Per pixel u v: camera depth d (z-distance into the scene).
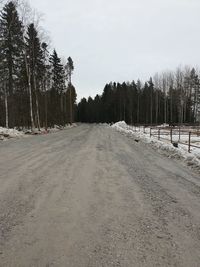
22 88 42.59
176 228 5.40
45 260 4.12
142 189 8.27
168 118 101.12
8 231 5.14
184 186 8.85
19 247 4.52
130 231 5.21
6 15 36.38
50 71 54.69
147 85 113.88
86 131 42.97
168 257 4.25
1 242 4.70
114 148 18.59
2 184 8.55
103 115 126.38
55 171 10.56
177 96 93.56
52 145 19.86
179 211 6.41
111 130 48.25
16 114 42.28
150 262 4.09
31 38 39.12
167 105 100.50
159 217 5.98
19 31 36.88
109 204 6.79
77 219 5.77
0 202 6.83
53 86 59.09
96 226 5.42
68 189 8.08
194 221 5.80
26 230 5.19
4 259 4.14
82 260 4.13
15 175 9.80
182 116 89.44
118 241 4.78
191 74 95.06
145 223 5.62
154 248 4.54
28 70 38.59
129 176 9.99
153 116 104.19
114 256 4.26
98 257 4.22
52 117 54.38
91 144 20.88
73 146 19.22
